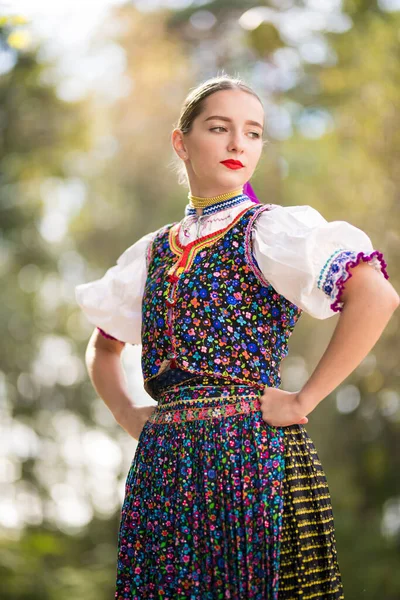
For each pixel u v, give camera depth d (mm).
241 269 3451
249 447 3299
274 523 3238
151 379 3564
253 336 3412
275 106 17391
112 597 18234
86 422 22422
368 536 16562
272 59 15586
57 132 15164
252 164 3645
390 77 11945
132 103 20578
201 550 3266
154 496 3389
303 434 3443
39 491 21719
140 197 21156
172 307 3469
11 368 21047
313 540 3307
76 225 21250
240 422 3328
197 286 3449
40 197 17734
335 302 3254
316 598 3268
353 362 3262
